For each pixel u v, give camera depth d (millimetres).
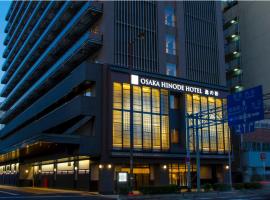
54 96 51094
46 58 59000
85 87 43438
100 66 41250
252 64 72000
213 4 55156
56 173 51844
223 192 35688
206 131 47625
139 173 42344
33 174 63062
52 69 54094
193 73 49844
